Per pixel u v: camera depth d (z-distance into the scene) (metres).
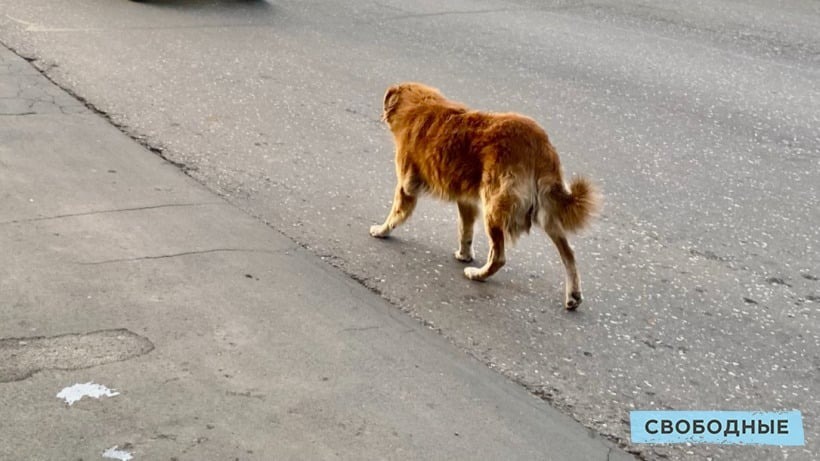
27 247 5.22
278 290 5.13
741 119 8.81
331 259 5.62
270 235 5.81
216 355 4.44
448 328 5.02
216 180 6.54
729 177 7.49
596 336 5.11
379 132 7.80
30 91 7.70
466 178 5.43
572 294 5.30
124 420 3.89
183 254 5.38
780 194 7.22
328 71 9.23
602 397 4.55
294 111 8.07
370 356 4.62
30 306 4.65
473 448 4.01
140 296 4.87
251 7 11.29
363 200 6.52
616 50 10.79
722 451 4.24
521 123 5.28
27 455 3.62
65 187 6.05
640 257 6.09
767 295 5.73
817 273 6.05
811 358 5.08
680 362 4.93
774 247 6.37
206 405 4.05
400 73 9.34
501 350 4.86
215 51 9.44
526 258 5.96
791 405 4.64
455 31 11.08
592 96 9.17
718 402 4.61
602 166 7.52
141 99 7.88
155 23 10.18
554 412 4.39
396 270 5.59
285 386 4.27
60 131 6.97
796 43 11.47
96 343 4.41
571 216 5.23
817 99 9.49
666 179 7.37
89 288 4.88
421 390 4.39
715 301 5.61
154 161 6.70
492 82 9.33
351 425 4.05
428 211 6.54
